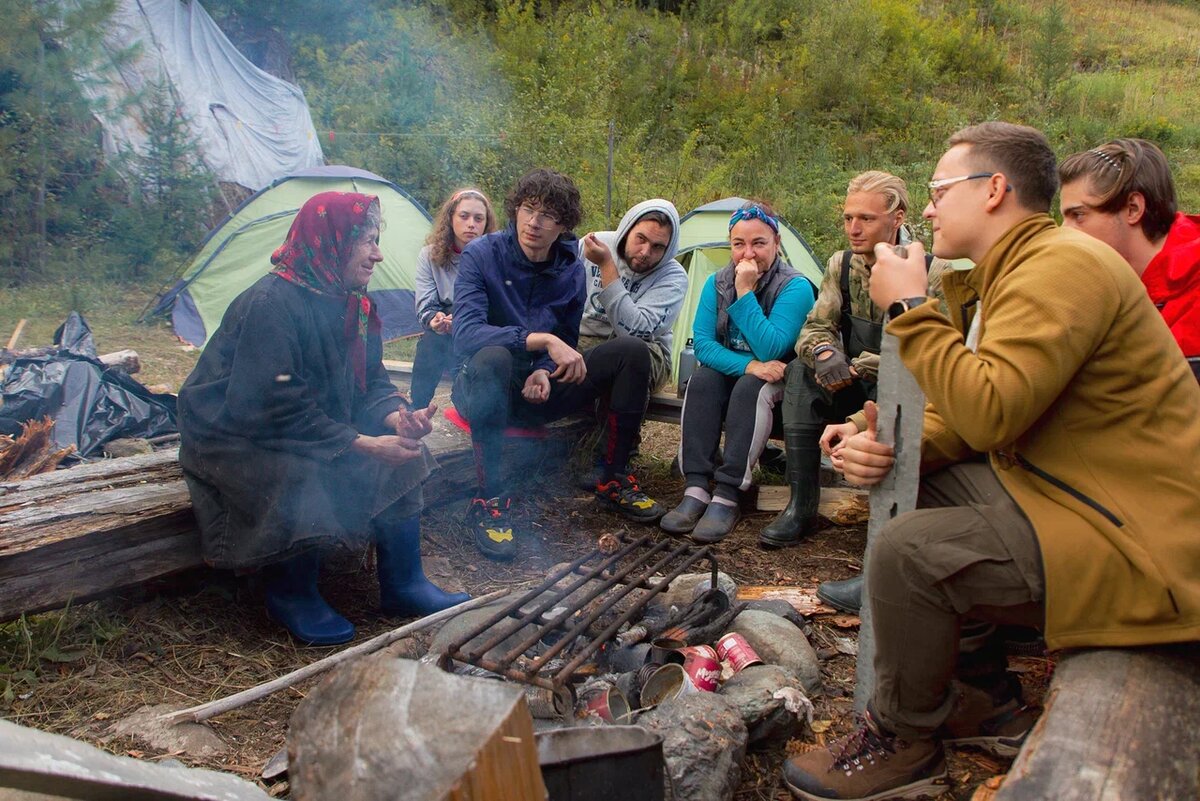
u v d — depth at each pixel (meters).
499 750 1.04
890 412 1.91
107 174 7.89
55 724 2.18
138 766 1.29
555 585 2.74
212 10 12.40
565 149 10.57
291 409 2.51
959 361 1.68
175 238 8.24
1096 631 1.61
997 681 2.06
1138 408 1.63
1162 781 1.40
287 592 2.67
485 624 2.19
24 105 7.44
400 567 2.83
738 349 3.70
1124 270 1.67
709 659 2.23
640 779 1.57
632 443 3.80
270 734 2.19
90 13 7.60
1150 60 16.42
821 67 13.80
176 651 2.53
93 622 2.56
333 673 1.20
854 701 2.12
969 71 15.03
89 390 3.91
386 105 11.43
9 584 2.35
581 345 4.08
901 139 12.74
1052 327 1.59
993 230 1.85
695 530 3.49
